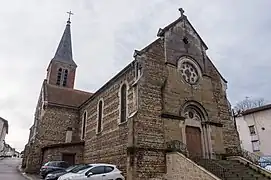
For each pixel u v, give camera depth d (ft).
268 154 88.07
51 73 128.06
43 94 101.76
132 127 48.06
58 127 92.02
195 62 64.18
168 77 57.16
